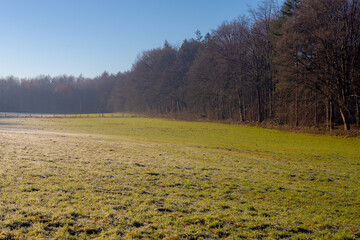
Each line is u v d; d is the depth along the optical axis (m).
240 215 8.82
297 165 20.14
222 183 13.18
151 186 11.77
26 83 191.75
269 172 17.00
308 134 46.44
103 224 7.36
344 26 42.91
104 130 51.81
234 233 7.36
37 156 15.79
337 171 18.59
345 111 46.19
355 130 43.72
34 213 7.60
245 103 78.69
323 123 54.72
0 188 9.55
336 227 8.55
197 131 51.66
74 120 82.94
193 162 18.34
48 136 28.83
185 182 12.88
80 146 21.53
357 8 42.88
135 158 18.11
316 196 12.35
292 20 48.25
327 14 42.56
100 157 17.33
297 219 8.98
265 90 69.88
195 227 7.56
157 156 19.72
